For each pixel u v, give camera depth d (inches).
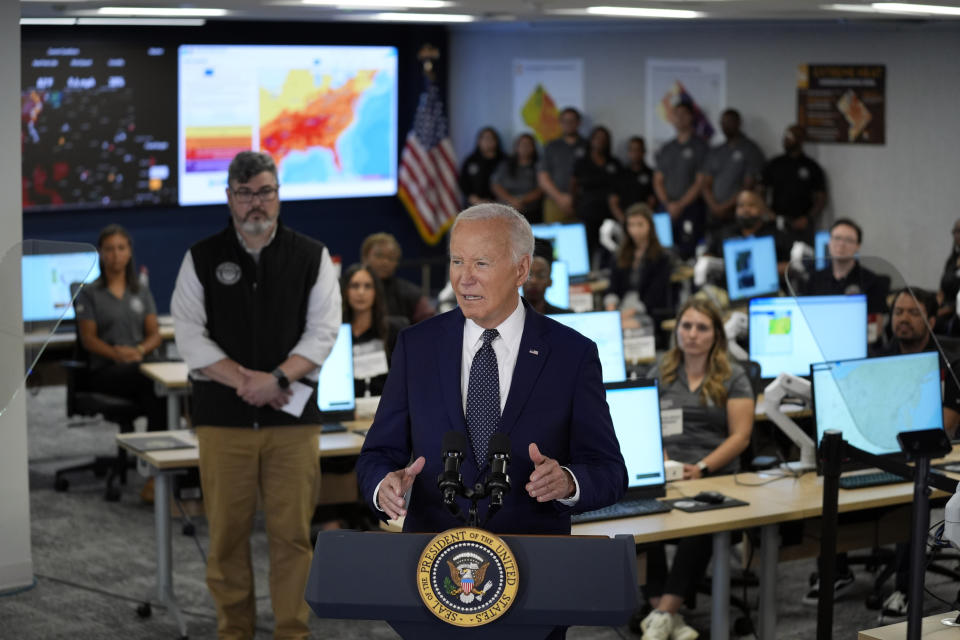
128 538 270.5
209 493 190.5
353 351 266.4
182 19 395.2
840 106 492.1
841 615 224.4
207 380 187.9
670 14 358.6
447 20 408.2
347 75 579.5
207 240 189.2
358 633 215.9
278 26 554.6
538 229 431.8
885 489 199.8
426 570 92.0
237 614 192.5
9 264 174.6
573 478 110.1
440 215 600.7
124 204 523.5
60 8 310.2
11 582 201.2
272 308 188.5
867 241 487.2
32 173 500.1
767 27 515.5
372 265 317.4
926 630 143.4
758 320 276.8
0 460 199.2
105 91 513.3
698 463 220.5
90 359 313.0
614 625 91.8
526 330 116.8
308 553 193.5
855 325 193.8
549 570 91.6
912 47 463.8
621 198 550.9
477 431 114.8
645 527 178.9
